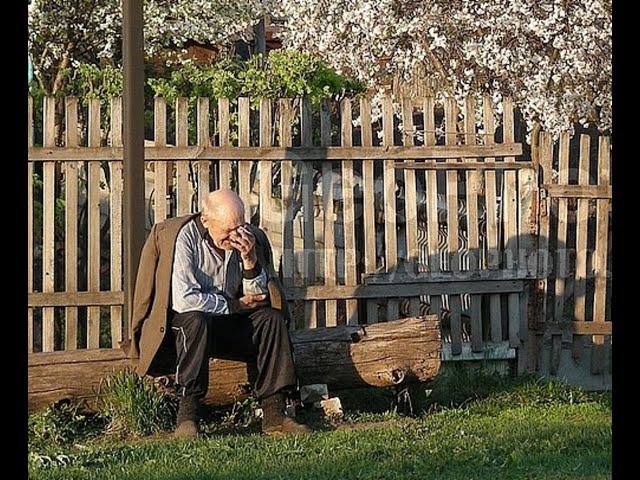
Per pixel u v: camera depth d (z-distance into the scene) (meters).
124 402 15.95
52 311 19.05
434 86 26.02
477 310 20.28
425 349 17.03
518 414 17.11
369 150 19.86
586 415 16.92
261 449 14.09
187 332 15.22
